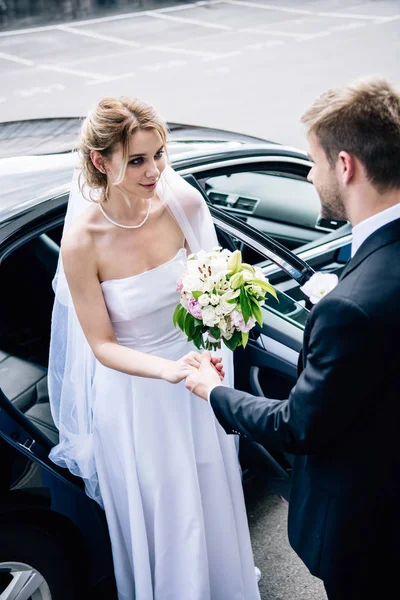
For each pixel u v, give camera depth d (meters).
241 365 2.82
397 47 11.70
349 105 1.63
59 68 11.07
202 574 2.46
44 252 3.21
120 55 11.76
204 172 2.94
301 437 1.73
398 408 1.69
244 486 3.24
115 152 2.05
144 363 2.22
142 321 2.31
